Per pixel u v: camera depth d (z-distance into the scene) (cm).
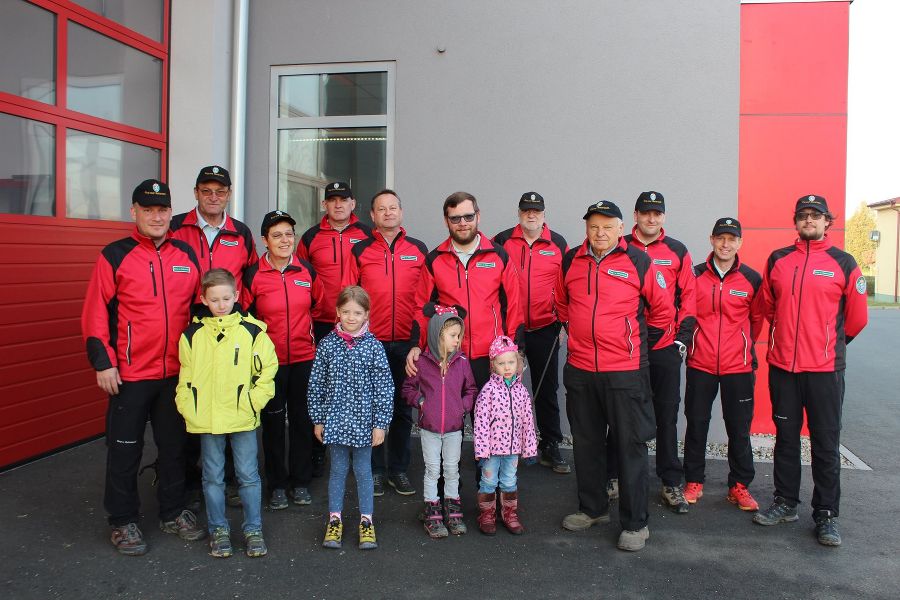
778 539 343
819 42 526
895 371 960
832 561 317
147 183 317
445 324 338
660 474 390
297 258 390
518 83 535
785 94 531
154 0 543
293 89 576
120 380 316
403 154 554
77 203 477
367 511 334
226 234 383
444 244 374
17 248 427
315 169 576
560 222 533
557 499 401
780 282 357
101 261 313
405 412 410
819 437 344
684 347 376
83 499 384
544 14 529
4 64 420
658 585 293
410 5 548
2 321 418
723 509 386
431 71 547
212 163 553
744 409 390
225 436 323
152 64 543
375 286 410
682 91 513
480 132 541
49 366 455
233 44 571
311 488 416
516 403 346
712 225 514
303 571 303
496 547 331
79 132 477
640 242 398
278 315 372
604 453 353
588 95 525
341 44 561
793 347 350
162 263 323
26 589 283
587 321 336
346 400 329
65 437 471
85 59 480
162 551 321
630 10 517
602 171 526
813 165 530
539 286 461
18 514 361
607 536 346
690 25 511
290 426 387
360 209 570
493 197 541
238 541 333
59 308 462
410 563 313
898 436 563
